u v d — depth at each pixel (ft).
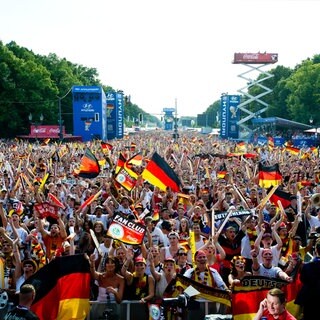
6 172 72.38
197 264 29.22
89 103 250.78
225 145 166.30
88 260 26.89
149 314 27.25
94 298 29.45
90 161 67.10
